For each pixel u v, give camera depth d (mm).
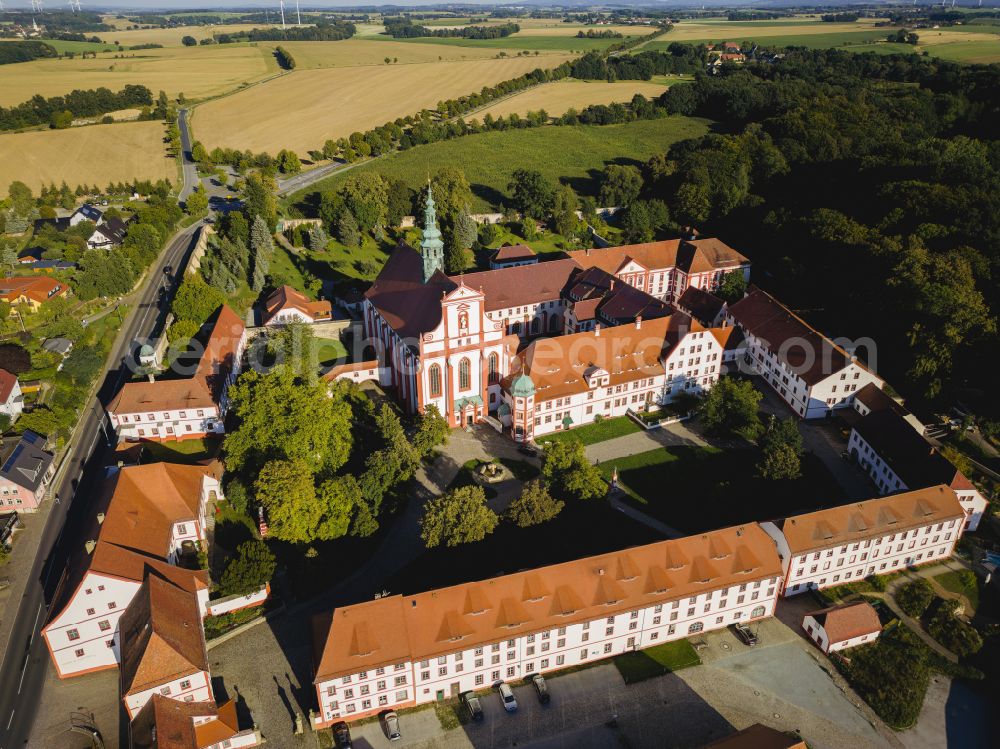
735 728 80000
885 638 90938
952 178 183625
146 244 184625
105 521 88062
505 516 98000
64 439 119875
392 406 135125
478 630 80625
